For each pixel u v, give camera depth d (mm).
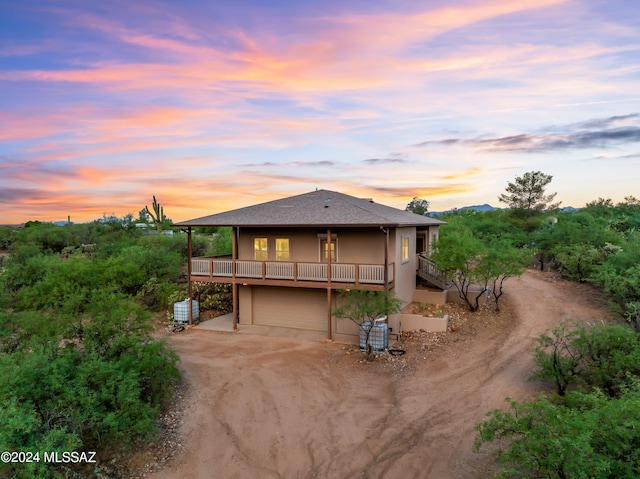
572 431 5277
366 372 12984
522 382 11445
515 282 23609
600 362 10023
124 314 11344
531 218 42812
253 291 18984
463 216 47750
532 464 5617
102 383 9016
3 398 7379
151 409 9414
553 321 16531
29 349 10805
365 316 15969
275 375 12938
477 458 8078
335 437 9258
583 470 4895
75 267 20484
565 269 25016
